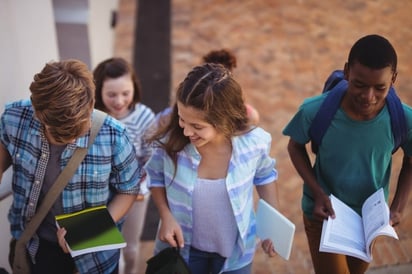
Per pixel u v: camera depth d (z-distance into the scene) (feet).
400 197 8.95
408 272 13.17
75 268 9.46
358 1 28.27
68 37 18.37
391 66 7.56
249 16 27.68
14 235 8.79
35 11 12.48
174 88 23.63
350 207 9.19
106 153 8.00
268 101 22.15
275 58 24.63
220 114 7.51
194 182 8.41
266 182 9.05
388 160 8.71
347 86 8.43
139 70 24.59
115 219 8.61
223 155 8.35
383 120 8.26
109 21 24.58
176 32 26.99
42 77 7.14
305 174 9.21
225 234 8.71
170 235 8.42
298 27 26.61
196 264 9.05
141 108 11.87
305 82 23.22
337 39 25.67
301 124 8.79
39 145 7.81
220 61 11.01
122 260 14.17
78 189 8.16
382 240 14.33
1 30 10.39
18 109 7.88
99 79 11.28
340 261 9.53
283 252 8.32
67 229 7.97
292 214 16.94
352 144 8.50
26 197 8.20
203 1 29.14
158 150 8.60
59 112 7.02
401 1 28.17
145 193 12.19
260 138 8.50
